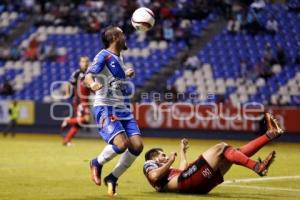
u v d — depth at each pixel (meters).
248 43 79.50
